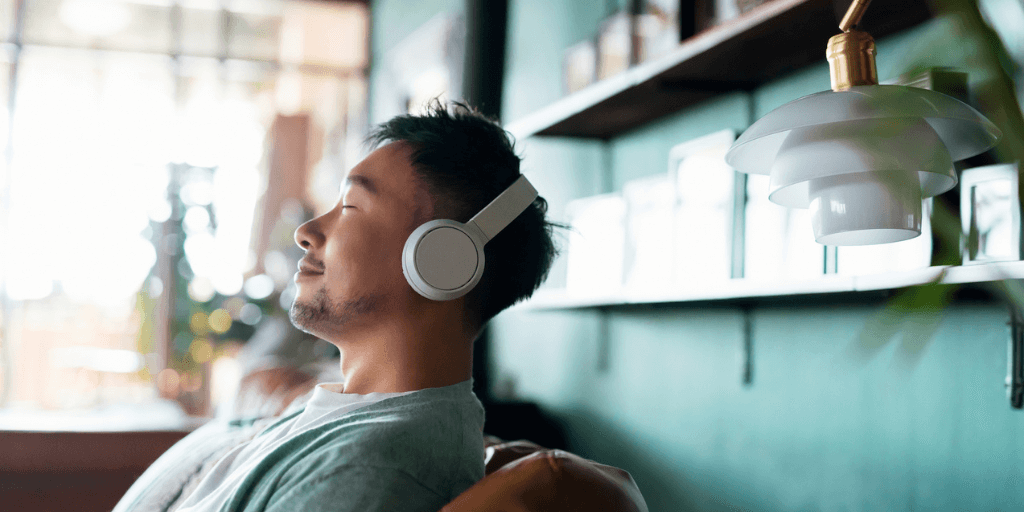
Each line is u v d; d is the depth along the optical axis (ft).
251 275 17.15
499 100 9.00
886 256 3.60
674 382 5.77
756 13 3.75
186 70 16.69
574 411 7.20
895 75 1.74
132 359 16.37
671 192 5.35
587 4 7.07
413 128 2.77
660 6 5.44
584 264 6.40
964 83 2.91
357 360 2.71
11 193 15.84
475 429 2.64
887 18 3.75
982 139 2.02
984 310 3.51
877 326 1.76
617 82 5.11
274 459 2.44
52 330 16.08
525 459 2.36
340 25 16.49
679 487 5.67
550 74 7.81
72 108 16.26
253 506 2.33
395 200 2.64
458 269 2.52
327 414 2.59
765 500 4.83
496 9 9.00
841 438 4.27
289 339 8.18
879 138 1.88
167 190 16.84
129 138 16.61
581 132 6.50
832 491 4.32
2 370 15.60
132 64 16.52
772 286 3.63
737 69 4.61
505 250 2.74
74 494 6.70
